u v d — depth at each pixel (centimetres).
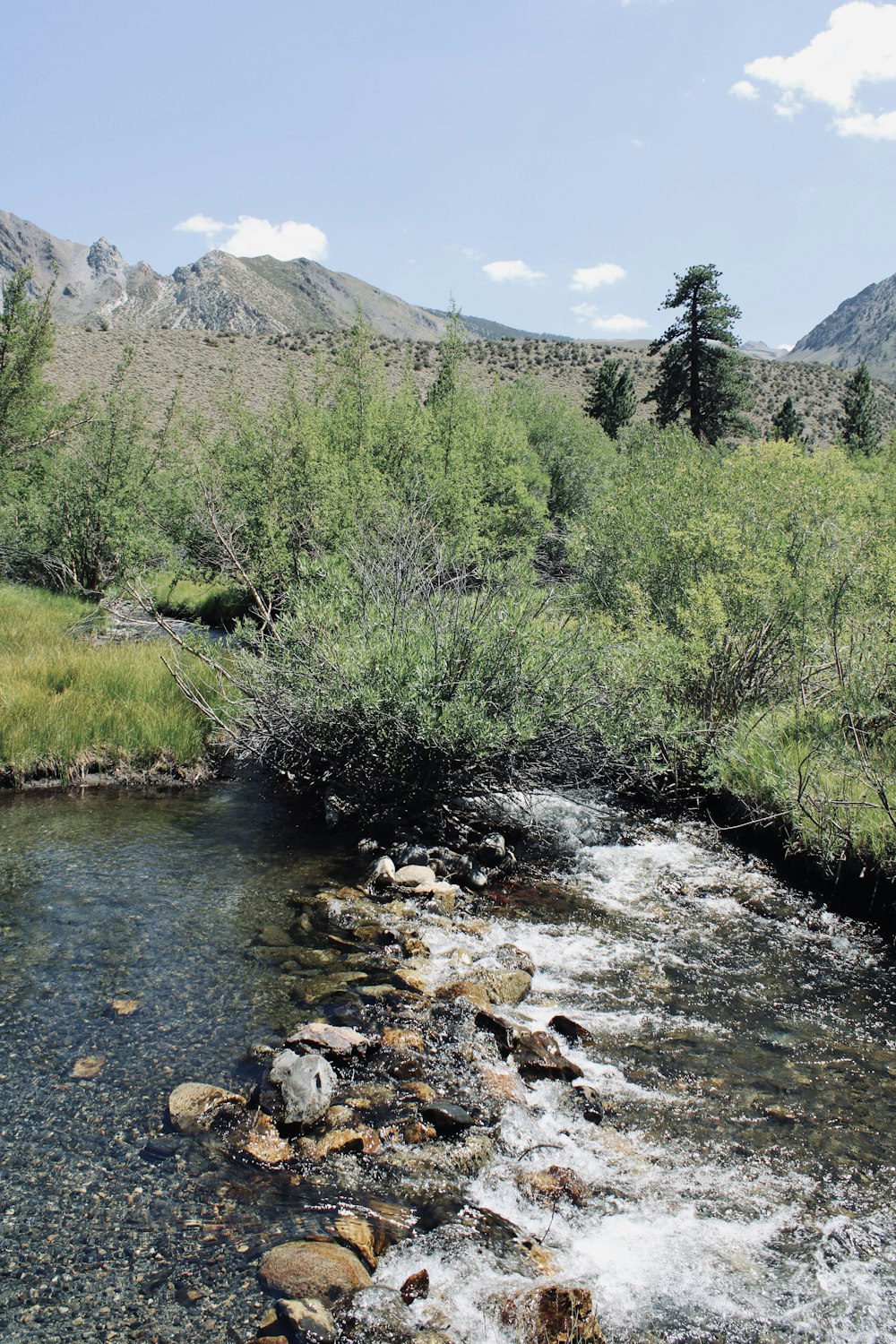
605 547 1075
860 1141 355
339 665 693
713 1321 266
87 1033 402
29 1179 305
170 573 1711
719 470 1039
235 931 519
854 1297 277
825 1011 463
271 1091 353
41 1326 246
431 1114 353
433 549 948
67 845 651
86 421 1692
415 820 716
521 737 655
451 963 491
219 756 898
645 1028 440
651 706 746
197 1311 254
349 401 1563
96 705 891
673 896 615
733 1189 326
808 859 636
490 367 7456
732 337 3622
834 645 711
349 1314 255
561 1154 342
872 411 5541
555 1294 261
